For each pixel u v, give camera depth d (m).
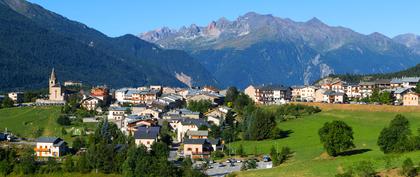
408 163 171.12
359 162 185.88
